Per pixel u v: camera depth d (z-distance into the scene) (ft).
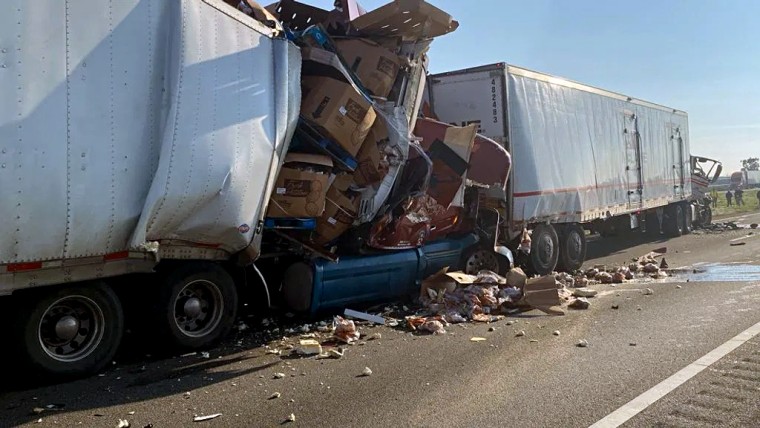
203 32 19.83
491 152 33.73
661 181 62.23
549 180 39.65
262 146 21.18
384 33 28.19
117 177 17.69
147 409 15.85
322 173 24.45
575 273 41.68
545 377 17.94
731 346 20.54
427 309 27.94
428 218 30.17
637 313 26.45
